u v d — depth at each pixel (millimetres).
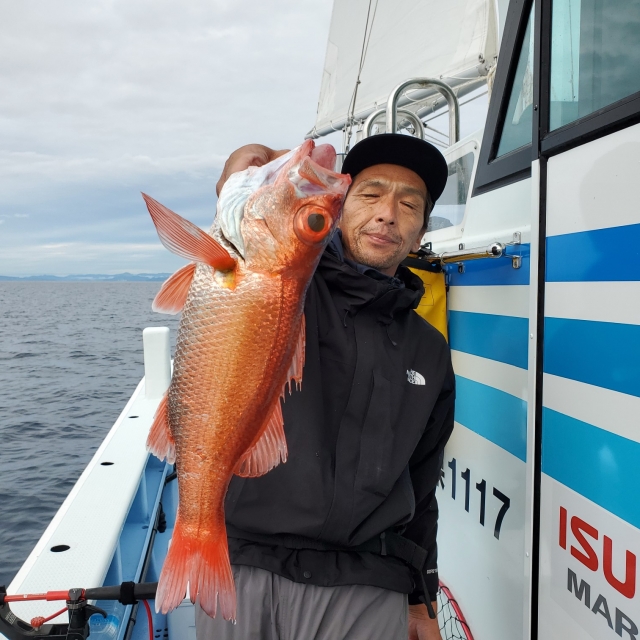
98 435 12633
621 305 1504
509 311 2320
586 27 1732
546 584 1841
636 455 1444
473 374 2660
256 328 1471
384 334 1992
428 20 5219
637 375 1443
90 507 3168
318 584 1771
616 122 1507
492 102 2637
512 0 2484
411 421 1961
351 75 6938
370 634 1818
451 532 2867
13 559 6770
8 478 9609
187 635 2936
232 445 1505
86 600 2127
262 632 1792
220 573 1500
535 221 1868
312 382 1875
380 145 2084
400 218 2143
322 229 1460
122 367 23766
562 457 1745
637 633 1437
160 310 1526
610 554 1543
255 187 1537
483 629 2506
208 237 1438
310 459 1791
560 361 1756
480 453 2568
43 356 27203
